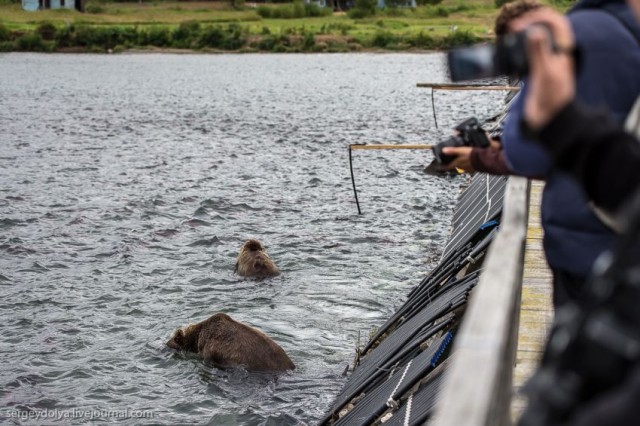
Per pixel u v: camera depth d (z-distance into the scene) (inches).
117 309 617.3
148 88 2687.0
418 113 1991.9
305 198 1013.2
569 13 169.0
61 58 3983.8
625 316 104.1
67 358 524.4
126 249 777.6
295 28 4722.0
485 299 154.2
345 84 2797.7
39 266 722.8
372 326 581.9
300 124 1797.5
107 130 1694.1
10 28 4505.4
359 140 1545.3
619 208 111.0
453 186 1067.3
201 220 900.0
